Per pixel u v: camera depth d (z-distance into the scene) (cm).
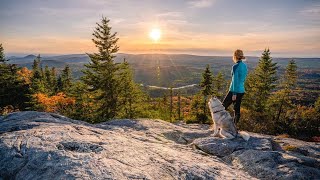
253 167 527
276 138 823
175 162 431
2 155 405
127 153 428
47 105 3472
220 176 405
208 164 462
